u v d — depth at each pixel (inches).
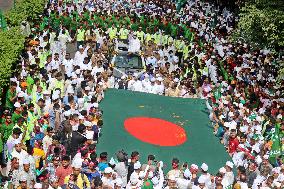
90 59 1128.2
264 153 844.6
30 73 936.3
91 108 848.3
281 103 1031.6
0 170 721.0
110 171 658.8
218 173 698.8
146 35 1429.6
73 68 1094.4
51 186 631.8
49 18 1477.6
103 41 1343.5
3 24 1226.0
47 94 856.9
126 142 826.8
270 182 712.4
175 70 1161.4
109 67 1144.2
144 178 680.4
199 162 800.9
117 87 1075.3
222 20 1770.4
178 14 1801.2
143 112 948.6
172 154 814.5
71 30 1459.2
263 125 935.0
